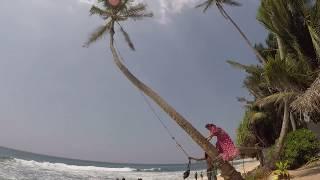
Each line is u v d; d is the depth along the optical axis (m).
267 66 22.17
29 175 48.47
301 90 22.62
